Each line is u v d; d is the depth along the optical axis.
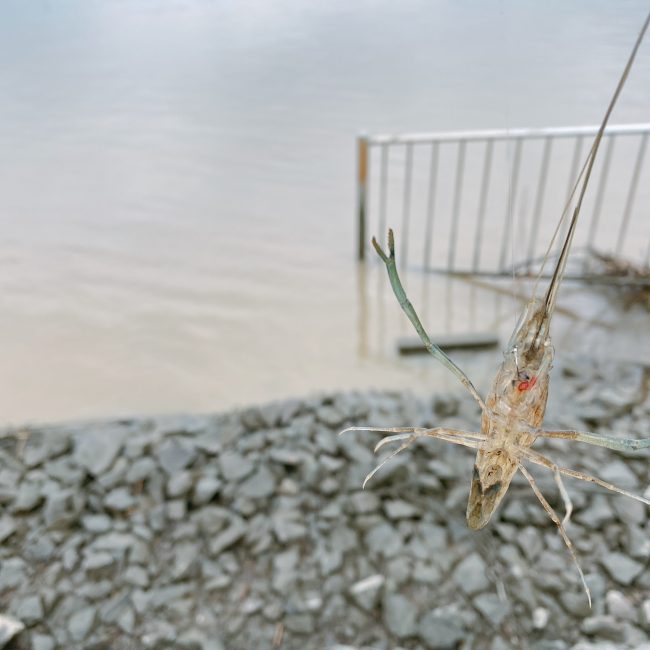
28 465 3.12
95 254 4.87
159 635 2.41
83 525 2.83
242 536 2.76
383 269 4.77
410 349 3.96
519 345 1.01
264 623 2.46
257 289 4.55
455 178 5.41
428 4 4.43
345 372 3.80
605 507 2.80
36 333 4.12
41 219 5.18
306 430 3.26
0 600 2.52
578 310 4.20
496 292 4.46
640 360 3.73
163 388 3.69
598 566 2.60
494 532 2.74
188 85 6.52
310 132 5.62
